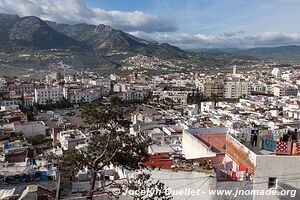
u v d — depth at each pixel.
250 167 23.02
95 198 23.78
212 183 23.44
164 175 25.27
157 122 106.25
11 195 26.92
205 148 34.12
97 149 23.53
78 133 93.50
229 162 25.97
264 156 22.17
